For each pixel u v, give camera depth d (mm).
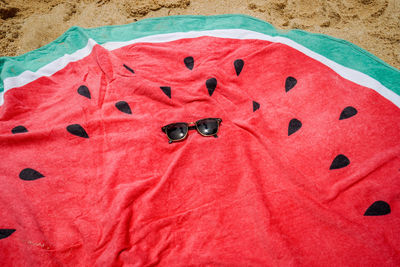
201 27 1900
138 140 1275
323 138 1247
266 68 1516
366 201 1079
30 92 1465
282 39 1604
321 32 1976
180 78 1524
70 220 1068
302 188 1138
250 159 1252
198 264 984
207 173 1210
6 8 2045
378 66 1606
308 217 1088
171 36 1777
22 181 1125
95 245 1008
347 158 1196
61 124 1294
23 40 1984
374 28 1967
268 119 1354
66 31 1901
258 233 1049
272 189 1174
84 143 1272
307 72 1485
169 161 1271
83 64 1619
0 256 944
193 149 1275
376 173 1142
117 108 1395
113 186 1156
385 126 1258
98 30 1895
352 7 2051
